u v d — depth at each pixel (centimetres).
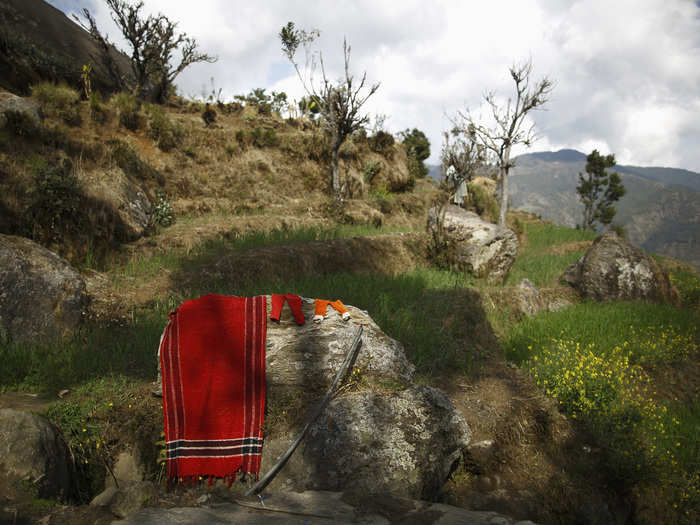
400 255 1242
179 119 1875
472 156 1855
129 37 2008
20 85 1441
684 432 643
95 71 2089
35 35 1894
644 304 1123
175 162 1547
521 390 634
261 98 2948
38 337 555
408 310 808
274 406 421
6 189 760
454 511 327
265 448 393
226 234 1132
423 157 4219
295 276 958
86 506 293
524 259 1662
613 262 1201
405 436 420
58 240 794
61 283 604
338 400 431
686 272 1631
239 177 1678
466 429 473
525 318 956
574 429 570
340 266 1079
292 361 445
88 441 381
